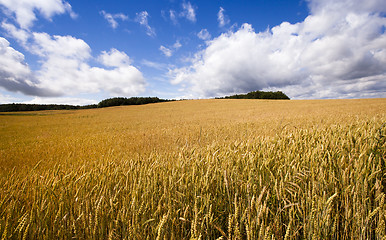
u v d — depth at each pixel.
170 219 1.49
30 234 1.43
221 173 2.01
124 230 1.40
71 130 15.91
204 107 43.75
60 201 1.67
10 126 22.39
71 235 1.49
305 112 20.55
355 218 1.42
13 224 1.44
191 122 17.70
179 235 1.58
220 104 49.59
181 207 1.71
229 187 1.84
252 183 1.78
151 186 1.81
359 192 1.56
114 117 31.20
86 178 2.01
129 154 5.73
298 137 3.22
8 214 1.46
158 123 18.70
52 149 7.35
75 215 1.63
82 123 22.97
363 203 1.48
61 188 1.81
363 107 23.23
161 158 2.90
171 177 1.91
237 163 2.34
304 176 1.87
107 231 1.55
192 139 7.05
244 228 1.44
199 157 2.58
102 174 2.16
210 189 1.90
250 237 1.21
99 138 9.88
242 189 1.80
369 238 1.42
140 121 22.22
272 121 13.26
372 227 1.54
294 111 23.33
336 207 1.68
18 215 1.57
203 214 1.55
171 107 48.75
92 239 1.42
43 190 1.80
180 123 17.34
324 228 1.36
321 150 2.42
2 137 13.10
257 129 9.50
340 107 25.36
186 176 2.04
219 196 1.83
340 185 1.75
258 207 1.32
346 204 1.49
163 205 1.64
